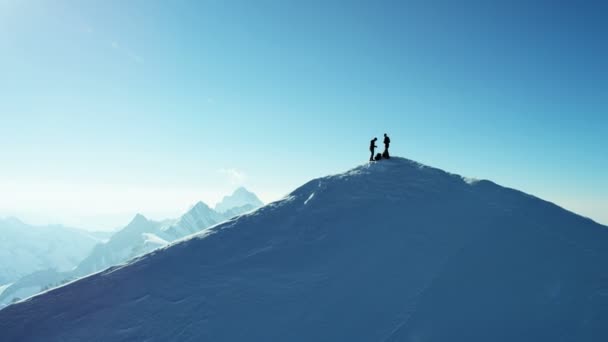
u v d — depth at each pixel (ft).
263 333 50.31
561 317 45.21
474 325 45.34
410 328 46.44
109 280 72.59
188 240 84.33
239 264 70.08
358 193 91.40
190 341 51.39
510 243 61.77
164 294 64.18
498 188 86.28
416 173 98.53
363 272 60.13
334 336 47.60
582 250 59.41
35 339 57.82
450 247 62.54
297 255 69.87
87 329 58.08
